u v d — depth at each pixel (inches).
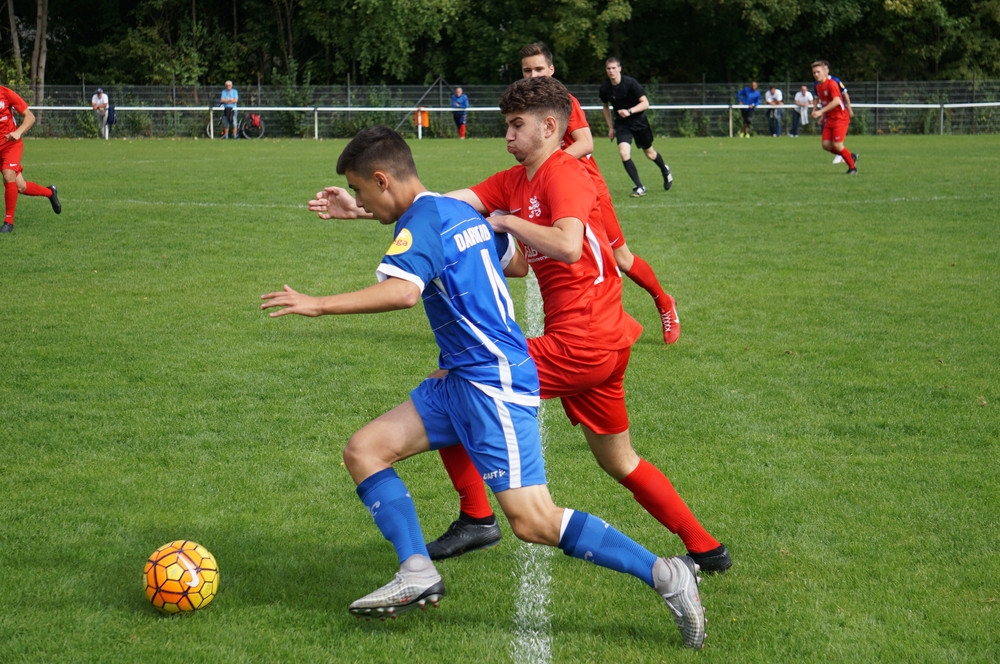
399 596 149.1
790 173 941.8
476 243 157.3
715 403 277.4
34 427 256.5
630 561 152.4
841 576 176.9
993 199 705.0
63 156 1182.3
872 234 562.3
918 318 370.6
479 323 154.9
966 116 1840.6
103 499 211.9
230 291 422.6
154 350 331.0
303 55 2116.1
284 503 211.6
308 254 513.0
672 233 577.3
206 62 2025.1
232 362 318.0
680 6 2105.1
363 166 158.4
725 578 177.5
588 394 176.6
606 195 295.4
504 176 187.0
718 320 372.2
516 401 155.6
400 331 362.0
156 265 478.9
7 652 150.3
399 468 232.8
